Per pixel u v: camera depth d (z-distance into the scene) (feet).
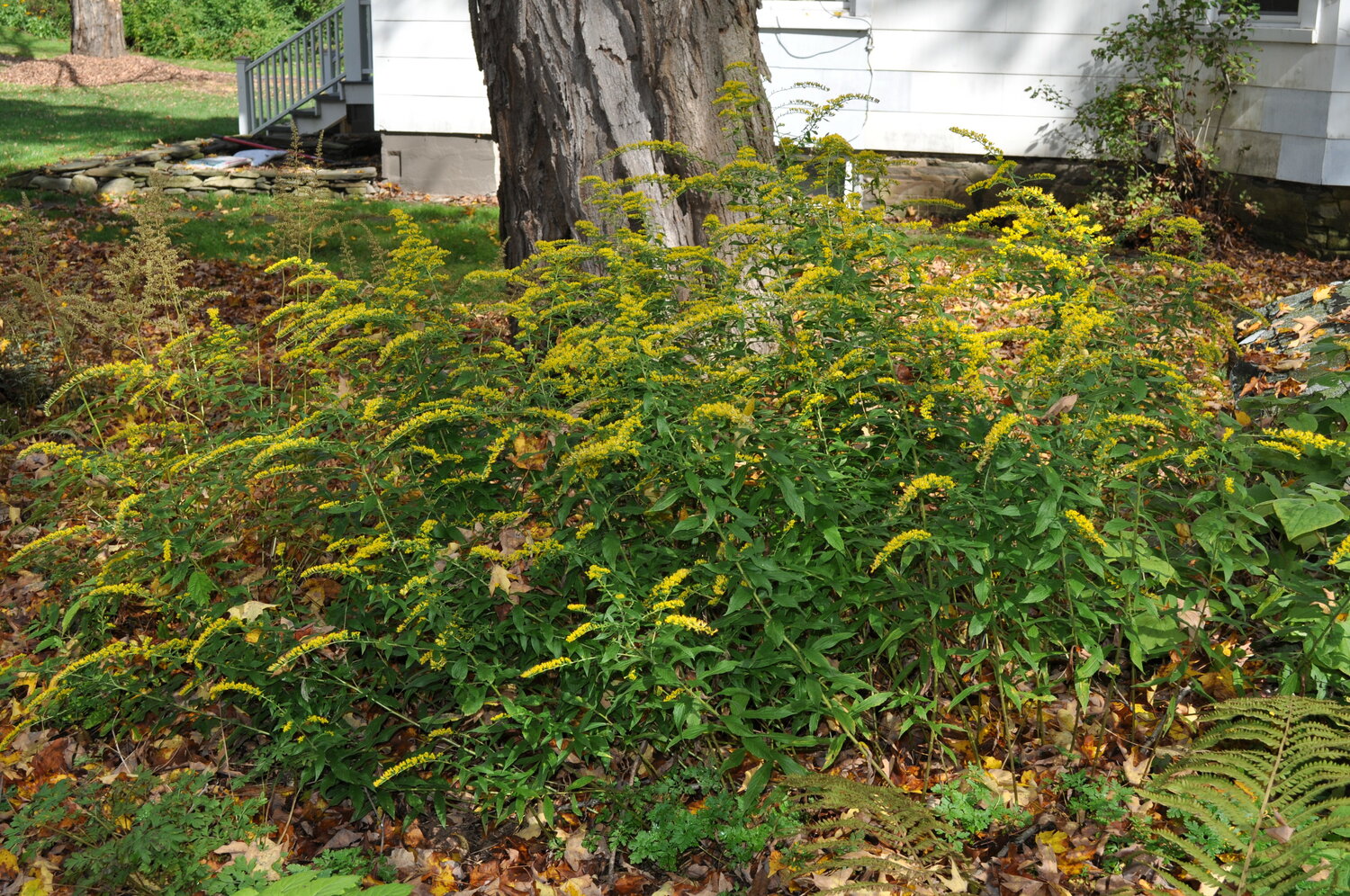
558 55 18.35
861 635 11.34
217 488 13.10
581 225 14.99
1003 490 10.25
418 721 11.21
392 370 13.58
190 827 10.17
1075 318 10.63
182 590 13.17
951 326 10.77
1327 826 7.30
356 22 48.78
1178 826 9.67
